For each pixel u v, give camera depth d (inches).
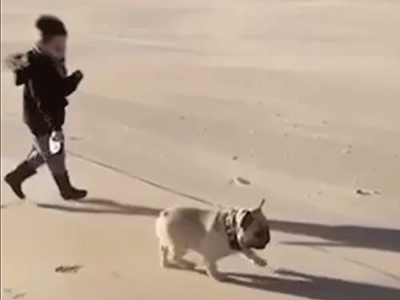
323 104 236.2
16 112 250.4
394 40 293.0
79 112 242.2
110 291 149.3
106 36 335.3
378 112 227.3
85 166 203.6
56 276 155.6
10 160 211.2
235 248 146.1
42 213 181.3
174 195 185.2
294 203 177.6
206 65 282.5
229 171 195.3
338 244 161.0
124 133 224.1
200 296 145.9
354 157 198.5
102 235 169.8
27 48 313.7
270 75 265.6
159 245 164.4
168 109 240.4
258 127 221.1
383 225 166.9
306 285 147.9
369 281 148.3
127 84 267.3
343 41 296.8
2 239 169.8
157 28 344.5
